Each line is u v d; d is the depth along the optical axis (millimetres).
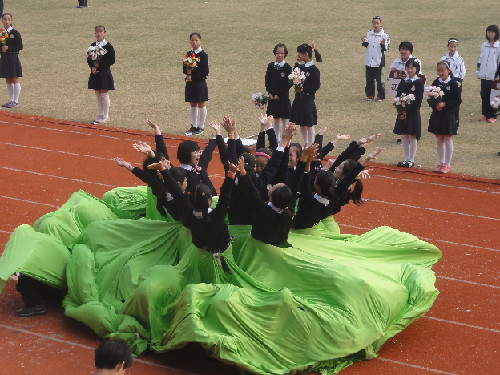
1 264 17250
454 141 30672
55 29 51094
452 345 16812
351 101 36094
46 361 15953
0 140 31031
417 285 17172
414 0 59688
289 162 18406
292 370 15352
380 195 25438
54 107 35500
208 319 15492
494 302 18656
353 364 16031
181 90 37969
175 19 53500
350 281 16281
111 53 32750
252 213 17578
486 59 32219
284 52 30453
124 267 17375
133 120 33594
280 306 15500
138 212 20625
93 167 28109
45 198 25172
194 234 16328
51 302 18375
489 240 22141
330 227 19141
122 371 11359
